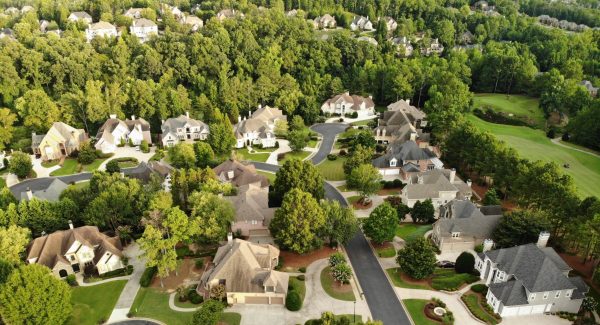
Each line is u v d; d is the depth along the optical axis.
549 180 88.75
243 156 139.38
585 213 82.12
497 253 77.38
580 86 157.38
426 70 179.00
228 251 79.25
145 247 76.75
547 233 78.44
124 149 143.50
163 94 156.25
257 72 181.88
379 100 192.75
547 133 144.75
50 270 72.25
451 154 126.12
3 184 120.88
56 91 165.38
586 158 126.06
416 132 139.25
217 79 179.50
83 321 72.12
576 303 71.56
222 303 70.94
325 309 73.62
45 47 171.88
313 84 183.75
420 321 71.00
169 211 83.25
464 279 79.25
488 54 195.25
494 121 160.88
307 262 85.56
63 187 107.31
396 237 94.25
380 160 123.06
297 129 151.00
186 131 147.38
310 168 102.44
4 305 64.56
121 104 155.75
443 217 96.81
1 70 154.88
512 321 70.06
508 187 103.31
